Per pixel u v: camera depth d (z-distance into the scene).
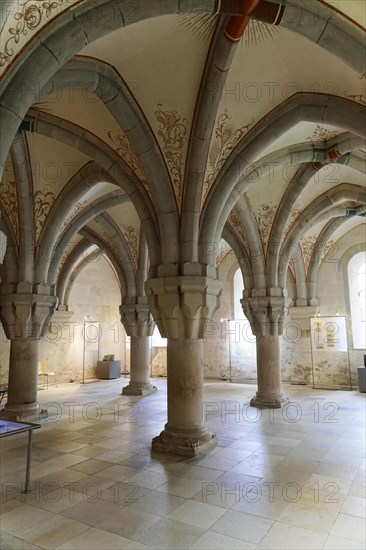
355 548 3.41
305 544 3.48
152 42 5.08
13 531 3.71
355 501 4.36
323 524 3.84
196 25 4.89
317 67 5.41
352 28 4.09
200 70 5.52
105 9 3.96
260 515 4.02
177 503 4.30
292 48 5.25
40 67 3.71
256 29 5.04
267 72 5.68
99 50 5.07
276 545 3.46
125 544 3.48
